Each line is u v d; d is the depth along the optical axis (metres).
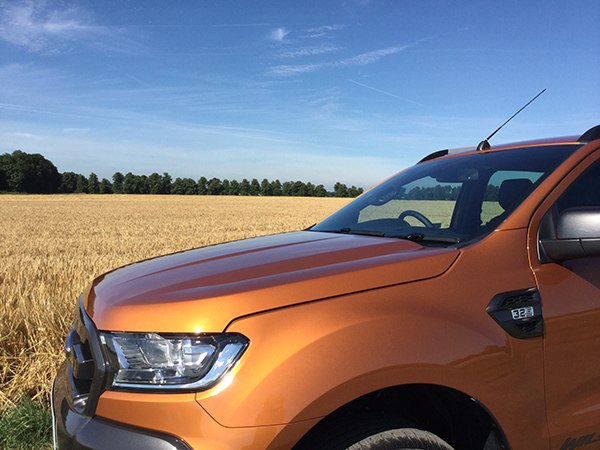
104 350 1.33
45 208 47.47
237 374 1.19
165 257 2.17
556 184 1.75
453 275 1.48
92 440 1.24
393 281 1.41
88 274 6.10
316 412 1.19
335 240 2.01
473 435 1.54
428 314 1.36
